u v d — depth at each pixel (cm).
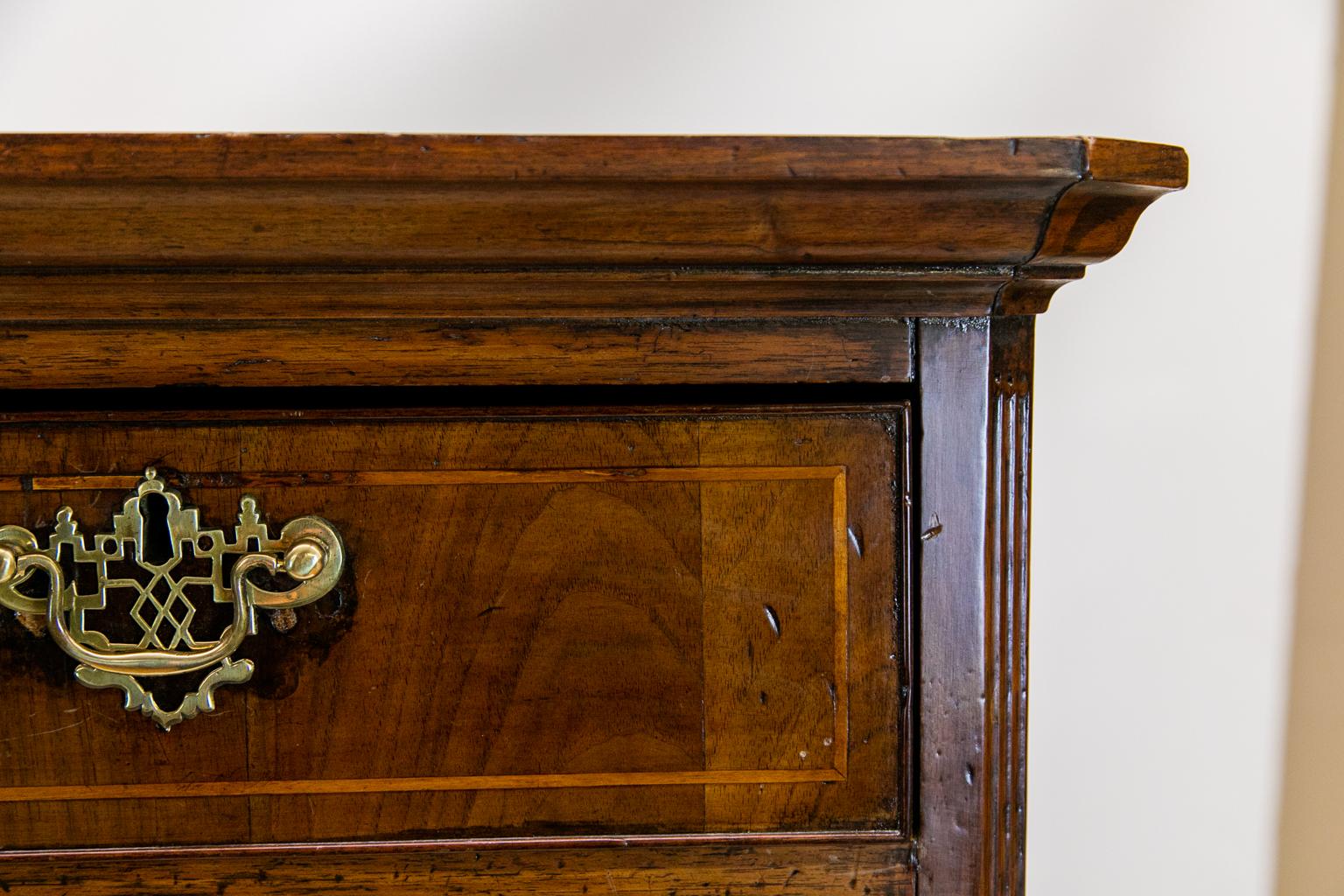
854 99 105
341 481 47
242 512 46
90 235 41
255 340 46
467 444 47
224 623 47
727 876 48
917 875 49
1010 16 104
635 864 48
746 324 47
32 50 103
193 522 46
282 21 104
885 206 41
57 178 38
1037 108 104
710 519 47
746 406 47
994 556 48
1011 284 46
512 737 48
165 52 104
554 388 47
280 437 46
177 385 46
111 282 43
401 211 40
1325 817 113
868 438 48
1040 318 108
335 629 47
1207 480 109
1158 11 103
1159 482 109
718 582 47
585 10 104
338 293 44
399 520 47
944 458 48
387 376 46
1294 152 104
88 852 47
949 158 39
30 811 47
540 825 48
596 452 47
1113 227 43
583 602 47
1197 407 108
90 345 46
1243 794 112
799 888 48
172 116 104
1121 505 110
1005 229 42
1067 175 40
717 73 105
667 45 105
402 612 47
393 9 104
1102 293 107
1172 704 112
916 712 48
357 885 48
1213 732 112
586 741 48
